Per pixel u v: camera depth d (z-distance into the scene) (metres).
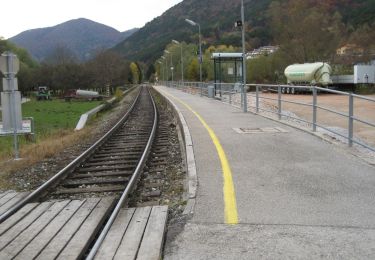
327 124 20.23
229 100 29.30
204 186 7.80
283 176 8.34
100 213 7.02
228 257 4.98
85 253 5.70
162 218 6.37
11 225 6.56
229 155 10.47
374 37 65.56
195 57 100.25
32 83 97.25
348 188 7.43
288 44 63.75
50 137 23.59
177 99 37.41
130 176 11.08
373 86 47.12
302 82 49.69
